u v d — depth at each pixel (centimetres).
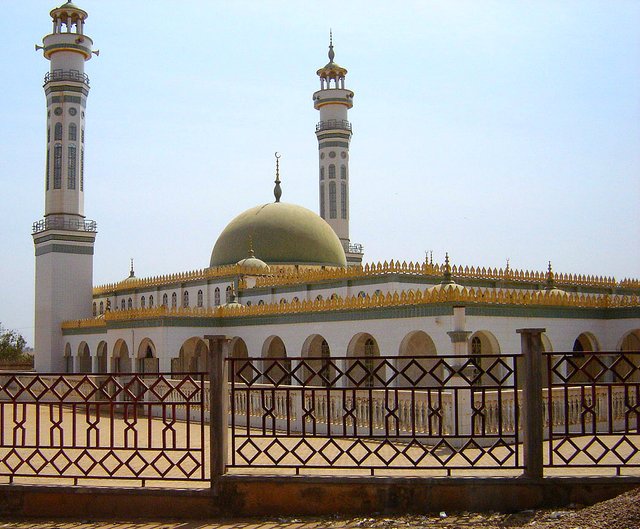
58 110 5478
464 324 2389
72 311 5419
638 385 1170
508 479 1132
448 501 1138
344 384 3002
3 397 4116
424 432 2084
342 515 1145
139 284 5494
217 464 1177
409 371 3183
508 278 3888
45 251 5466
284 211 4950
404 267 3597
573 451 1636
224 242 4938
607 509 1016
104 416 3050
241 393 2617
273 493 1165
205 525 1114
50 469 1580
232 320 3734
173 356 3672
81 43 5528
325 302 3134
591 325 3091
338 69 6619
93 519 1166
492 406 2061
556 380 2933
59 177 5447
